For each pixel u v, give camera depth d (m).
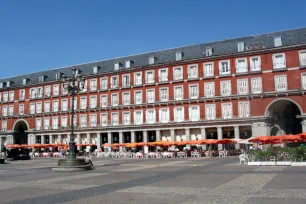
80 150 63.91
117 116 60.50
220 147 51.25
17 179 19.97
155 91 56.84
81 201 11.89
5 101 74.94
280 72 47.12
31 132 70.19
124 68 60.34
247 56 49.72
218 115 51.12
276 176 18.02
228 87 50.72
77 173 23.23
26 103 72.12
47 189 15.22
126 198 12.27
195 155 46.41
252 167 24.72
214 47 54.47
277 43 48.03
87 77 64.38
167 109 55.56
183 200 11.59
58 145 58.94
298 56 46.19
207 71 52.84
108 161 38.94
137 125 57.41
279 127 50.47
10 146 62.91
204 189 13.94
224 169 23.61
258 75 48.62
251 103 48.78
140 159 43.06
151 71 57.69
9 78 79.38
